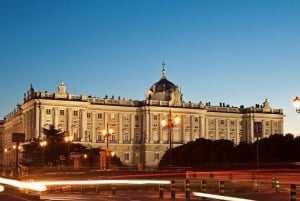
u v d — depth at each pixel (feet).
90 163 474.90
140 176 293.02
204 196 135.95
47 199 130.31
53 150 531.50
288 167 324.80
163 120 315.17
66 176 295.07
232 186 186.60
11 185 143.54
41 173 321.52
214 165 386.73
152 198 138.62
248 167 363.76
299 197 136.87
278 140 416.67
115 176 295.28
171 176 295.69
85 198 138.00
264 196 140.87
